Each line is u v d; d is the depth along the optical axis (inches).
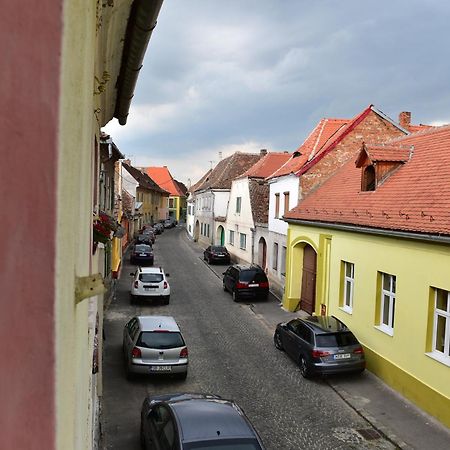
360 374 530.0
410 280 468.4
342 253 620.7
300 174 821.9
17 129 61.6
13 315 62.2
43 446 64.9
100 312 406.3
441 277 426.0
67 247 67.4
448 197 462.3
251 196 1211.9
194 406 309.1
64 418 68.1
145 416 350.0
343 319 611.5
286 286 833.5
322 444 379.6
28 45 62.0
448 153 550.0
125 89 305.7
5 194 61.2
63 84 64.5
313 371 502.3
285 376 524.1
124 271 1181.7
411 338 464.1
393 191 569.9
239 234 1334.9
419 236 440.1
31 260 63.1
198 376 515.5
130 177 1953.7
